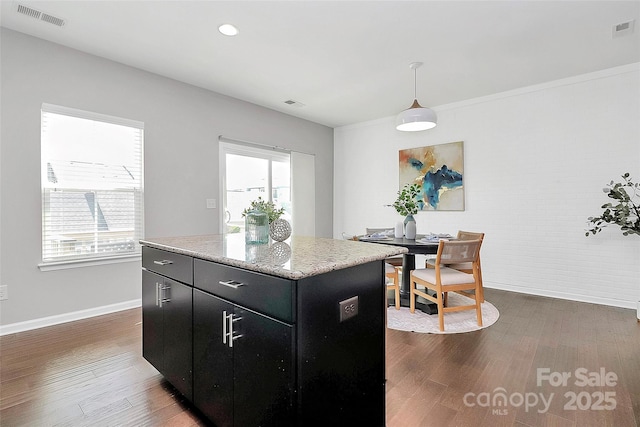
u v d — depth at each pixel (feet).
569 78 12.01
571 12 7.96
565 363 7.14
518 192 13.21
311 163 18.11
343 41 9.41
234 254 4.92
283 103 15.07
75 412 5.49
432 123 10.77
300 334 3.69
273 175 16.29
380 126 17.61
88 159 10.23
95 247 10.37
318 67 11.16
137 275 11.30
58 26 8.66
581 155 11.87
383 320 5.04
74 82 9.87
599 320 9.85
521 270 13.19
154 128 11.69
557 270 12.41
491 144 13.85
